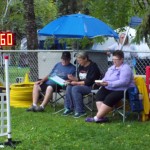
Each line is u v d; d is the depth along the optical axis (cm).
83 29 1173
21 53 1352
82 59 1124
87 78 1105
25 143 819
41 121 1031
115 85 1011
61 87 1185
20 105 1255
